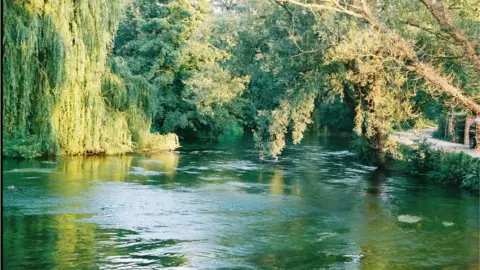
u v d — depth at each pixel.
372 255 13.36
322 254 13.38
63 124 29.19
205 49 44.22
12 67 25.17
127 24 47.94
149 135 35.72
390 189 23.02
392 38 17.08
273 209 18.67
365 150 32.16
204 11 45.44
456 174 24.31
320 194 21.72
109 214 17.12
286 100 25.88
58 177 23.56
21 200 18.66
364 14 17.69
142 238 14.44
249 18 27.03
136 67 44.09
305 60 24.86
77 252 12.94
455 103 19.52
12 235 14.26
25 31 25.09
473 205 19.70
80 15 28.23
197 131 49.34
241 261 12.66
